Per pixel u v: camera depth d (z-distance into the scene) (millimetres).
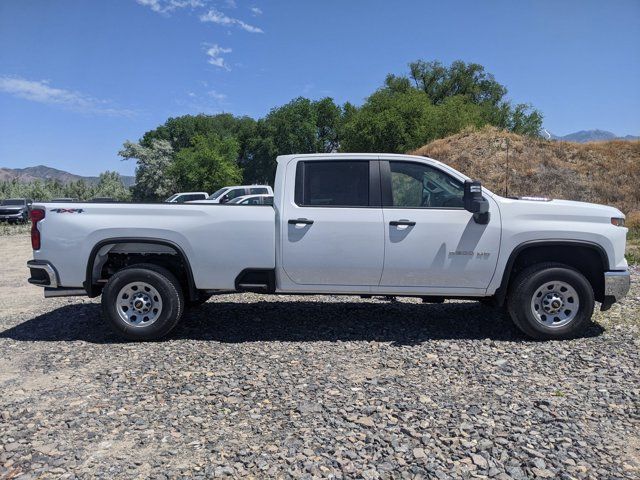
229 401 3865
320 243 5316
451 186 5438
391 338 5480
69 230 5426
